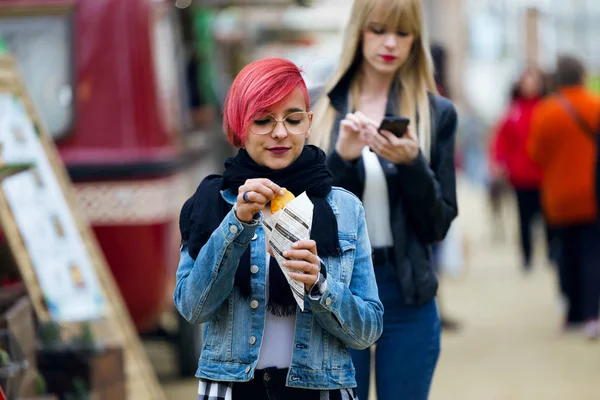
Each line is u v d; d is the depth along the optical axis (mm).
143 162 10383
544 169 12281
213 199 4457
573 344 12055
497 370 10930
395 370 5816
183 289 4367
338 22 26875
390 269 5797
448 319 13016
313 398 4449
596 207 11492
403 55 5934
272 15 23625
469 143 28922
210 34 16188
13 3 10594
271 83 4293
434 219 5785
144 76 10586
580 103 12055
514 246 19969
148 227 10398
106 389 7793
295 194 4453
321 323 4371
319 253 4426
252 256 4430
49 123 10477
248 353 4391
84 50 10523
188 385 10852
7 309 7070
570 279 12414
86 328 7758
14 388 6465
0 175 6617
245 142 4414
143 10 10672
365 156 5871
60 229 8273
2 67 8609
